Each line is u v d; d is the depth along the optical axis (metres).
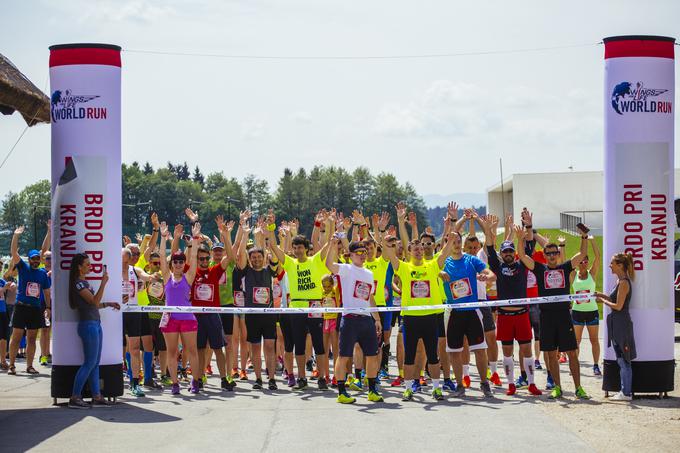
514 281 11.97
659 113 11.48
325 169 174.00
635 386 11.53
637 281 11.51
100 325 11.31
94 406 11.29
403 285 11.62
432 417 10.26
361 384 12.96
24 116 11.68
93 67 11.38
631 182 11.48
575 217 71.69
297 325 12.74
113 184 11.47
